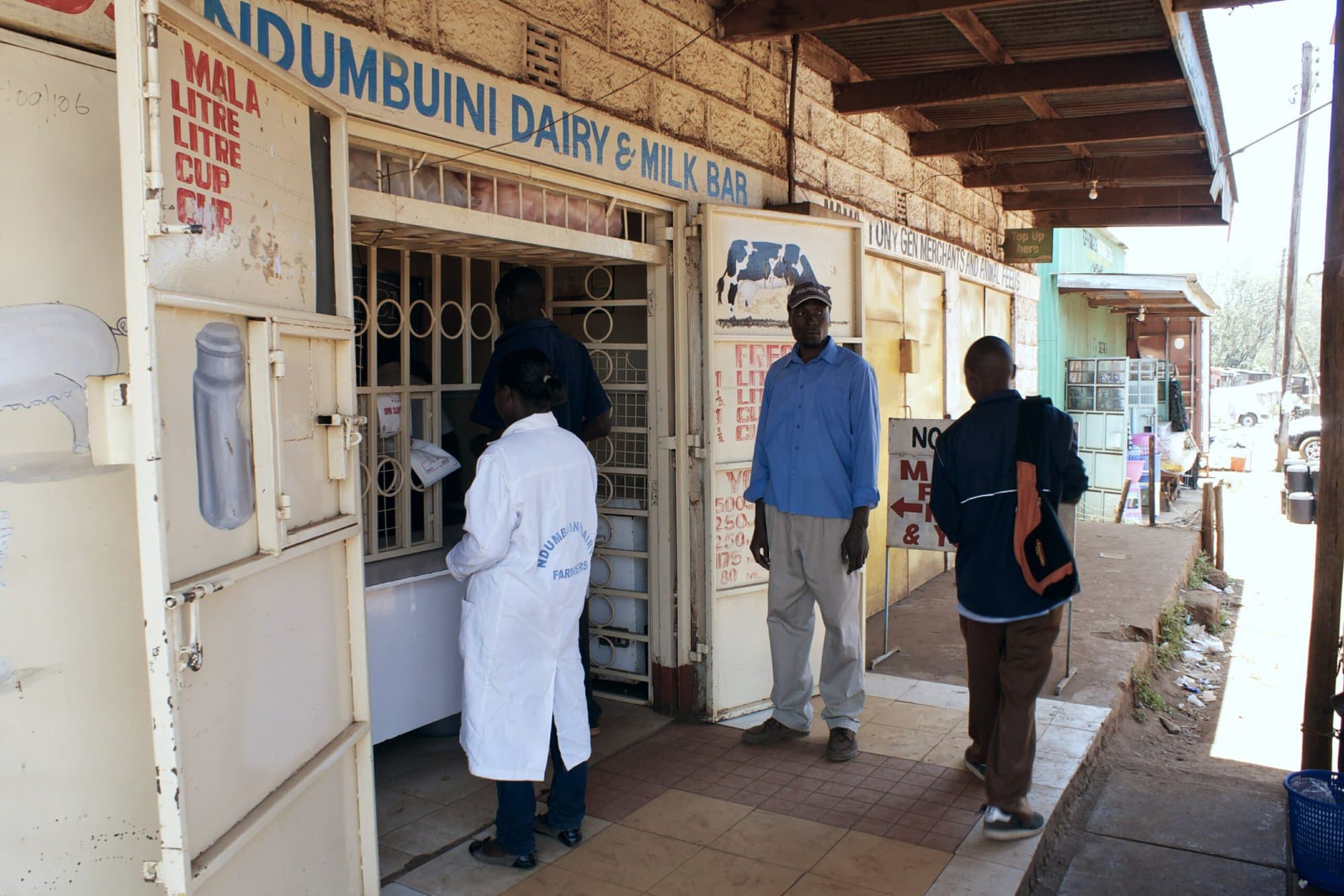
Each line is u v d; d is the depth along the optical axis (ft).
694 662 16.48
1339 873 12.44
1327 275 14.71
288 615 8.77
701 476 16.29
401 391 14.56
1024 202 34.45
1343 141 14.44
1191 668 25.14
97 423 6.79
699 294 16.24
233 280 7.86
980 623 12.91
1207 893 12.64
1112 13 17.28
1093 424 54.24
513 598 10.85
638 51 15.23
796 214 17.13
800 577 14.98
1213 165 23.40
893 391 26.05
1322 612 14.87
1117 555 33.37
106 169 8.32
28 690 7.86
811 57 20.02
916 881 11.26
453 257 15.53
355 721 10.18
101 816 8.32
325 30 10.29
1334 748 17.40
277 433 8.32
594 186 14.49
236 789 7.82
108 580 8.32
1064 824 14.14
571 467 11.30
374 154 11.53
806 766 14.56
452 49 11.94
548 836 12.32
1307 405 97.66
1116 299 60.44
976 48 19.26
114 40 8.37
